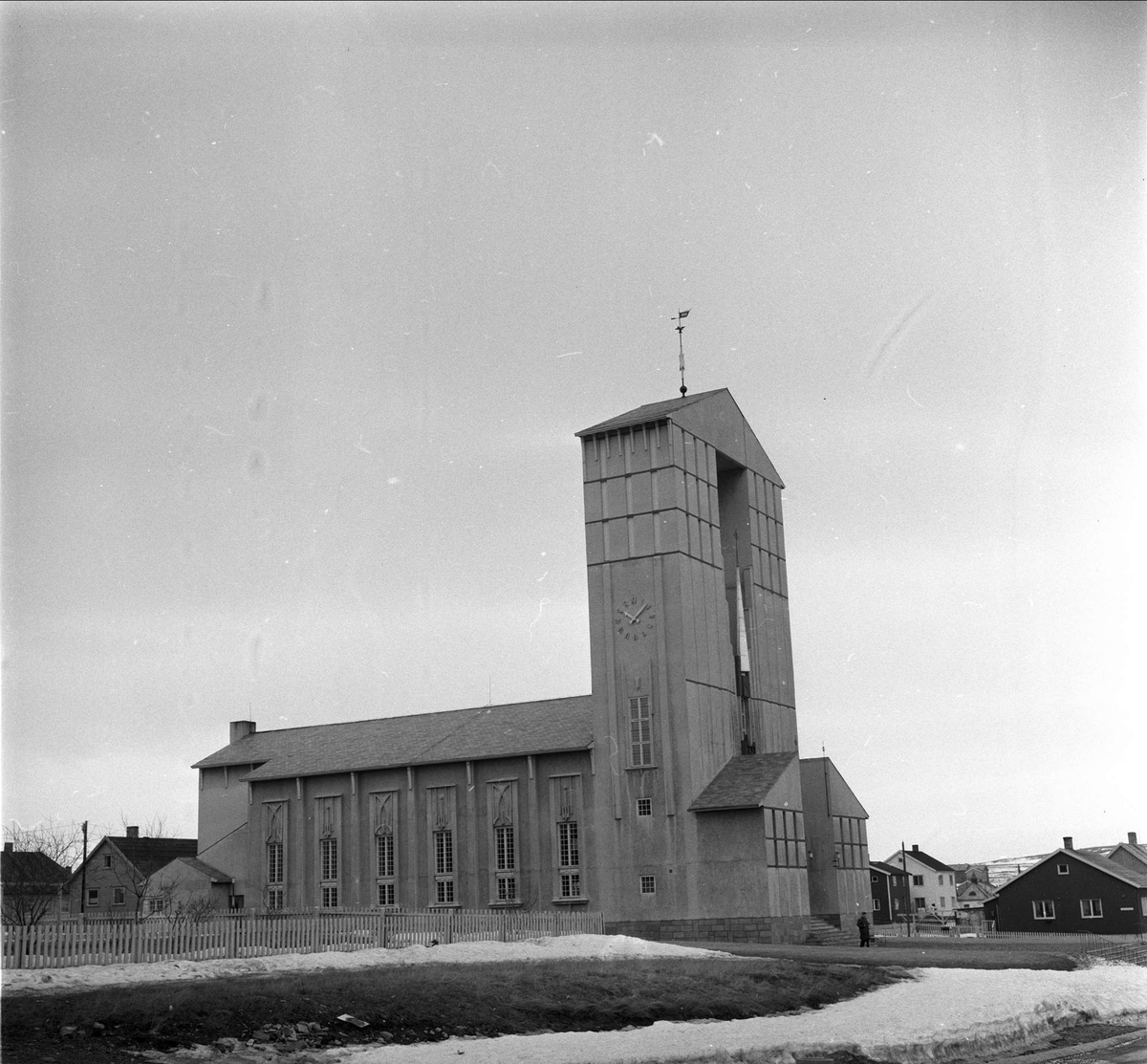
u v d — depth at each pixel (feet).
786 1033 89.71
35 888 228.84
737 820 209.46
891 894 439.63
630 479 227.61
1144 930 310.45
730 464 250.16
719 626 230.68
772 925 204.54
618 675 222.48
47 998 81.46
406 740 254.06
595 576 227.81
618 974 114.11
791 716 254.06
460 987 97.96
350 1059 76.13
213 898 259.60
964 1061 87.97
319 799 252.42
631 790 218.18
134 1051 73.05
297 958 121.70
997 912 328.49
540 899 224.74
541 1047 81.35
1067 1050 91.56
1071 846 333.42
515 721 246.47
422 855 238.68
